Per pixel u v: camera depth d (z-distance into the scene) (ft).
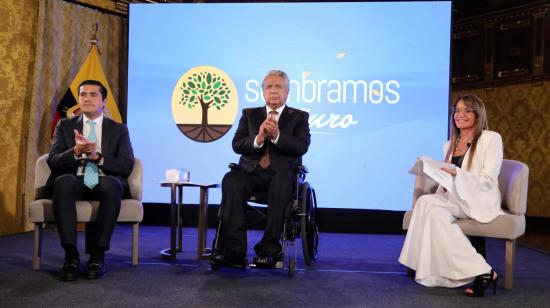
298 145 9.89
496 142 9.12
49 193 9.77
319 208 15.33
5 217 14.71
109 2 17.29
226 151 15.62
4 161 14.74
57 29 15.90
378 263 10.84
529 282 9.39
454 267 8.45
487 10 24.11
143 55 15.85
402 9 15.26
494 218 8.73
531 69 22.95
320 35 15.47
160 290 8.19
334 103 15.37
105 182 9.30
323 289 8.46
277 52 15.56
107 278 8.98
